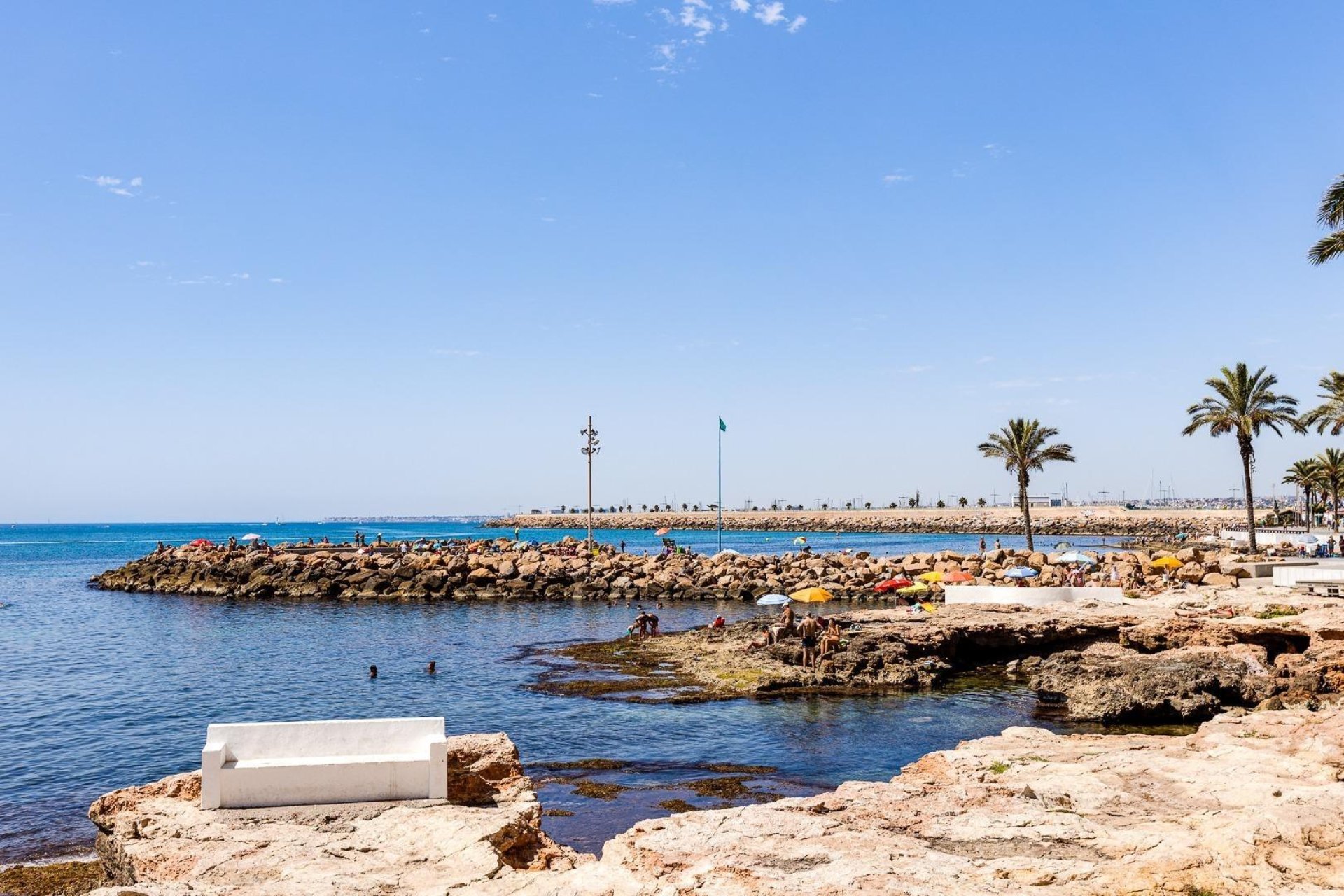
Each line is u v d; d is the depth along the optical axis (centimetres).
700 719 3069
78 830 2111
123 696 3625
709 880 1159
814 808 1445
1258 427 7362
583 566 8119
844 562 8500
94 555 16112
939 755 1841
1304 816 1223
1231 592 4725
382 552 9569
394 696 3531
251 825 1477
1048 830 1294
